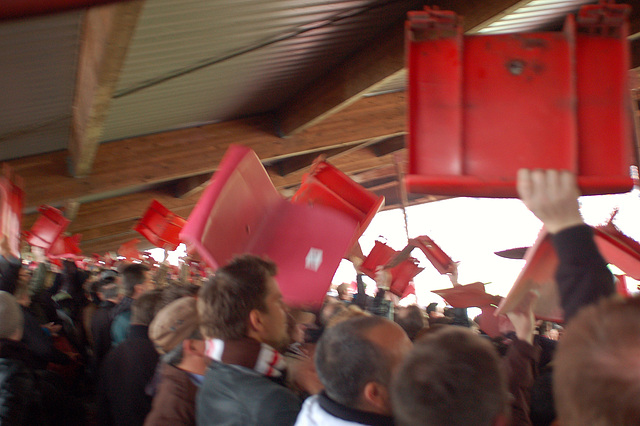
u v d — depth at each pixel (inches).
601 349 21.2
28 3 26.7
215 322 52.9
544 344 80.1
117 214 370.3
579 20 44.9
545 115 44.9
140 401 79.1
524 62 45.4
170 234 190.5
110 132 230.5
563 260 34.6
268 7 148.4
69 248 281.3
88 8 27.9
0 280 108.3
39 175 234.8
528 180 36.1
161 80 179.2
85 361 149.6
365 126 275.7
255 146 263.4
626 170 43.9
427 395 30.7
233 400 49.5
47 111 186.1
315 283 64.9
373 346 40.4
